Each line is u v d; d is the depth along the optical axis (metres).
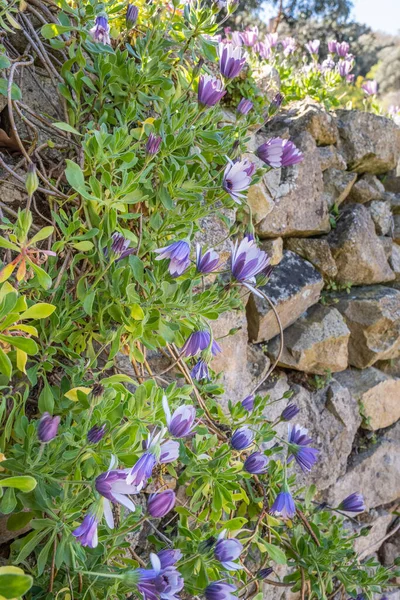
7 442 0.58
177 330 0.71
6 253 0.63
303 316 1.16
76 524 0.57
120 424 0.62
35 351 0.50
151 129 0.72
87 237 0.63
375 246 1.23
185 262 0.63
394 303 1.20
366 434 1.23
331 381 1.16
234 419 0.81
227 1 0.77
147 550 0.85
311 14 4.38
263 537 0.90
